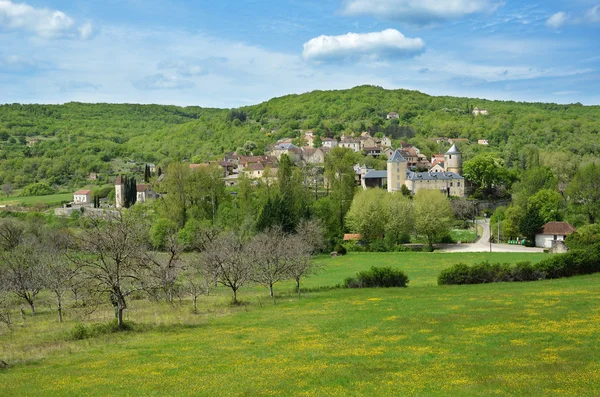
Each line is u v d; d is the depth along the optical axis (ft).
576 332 128.36
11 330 181.78
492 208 653.30
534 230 437.17
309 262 259.60
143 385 104.32
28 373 118.62
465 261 345.31
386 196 457.27
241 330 160.35
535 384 92.68
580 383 91.97
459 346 123.03
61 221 497.46
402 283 245.45
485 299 184.55
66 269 209.05
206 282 233.76
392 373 104.27
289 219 405.39
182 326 172.65
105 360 127.85
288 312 188.96
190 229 399.65
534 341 122.83
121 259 180.75
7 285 223.51
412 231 456.86
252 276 230.48
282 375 106.63
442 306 176.55
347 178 506.48
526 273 235.20
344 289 244.83
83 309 227.20
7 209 622.95
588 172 482.69
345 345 131.23
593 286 198.18
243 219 419.33
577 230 396.16
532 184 558.56
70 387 105.40
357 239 443.32
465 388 92.68
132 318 192.85
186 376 109.60
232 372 111.14
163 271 216.95
